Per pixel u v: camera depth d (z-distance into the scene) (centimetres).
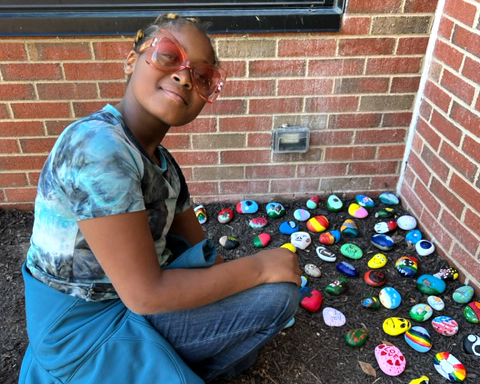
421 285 202
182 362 126
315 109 235
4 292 207
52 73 218
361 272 215
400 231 241
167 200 131
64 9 206
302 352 176
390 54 223
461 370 164
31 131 232
